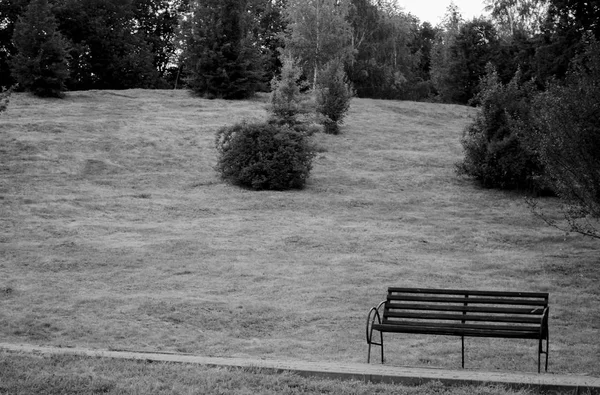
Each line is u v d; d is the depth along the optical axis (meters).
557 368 12.35
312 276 19.50
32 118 38.94
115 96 48.19
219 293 17.86
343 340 14.64
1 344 12.63
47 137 35.31
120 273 19.19
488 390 8.93
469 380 9.41
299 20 60.59
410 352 13.78
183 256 21.03
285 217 26.28
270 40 77.12
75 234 22.78
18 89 47.75
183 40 50.16
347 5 61.69
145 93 50.06
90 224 24.03
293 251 22.11
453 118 48.97
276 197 28.95
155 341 14.20
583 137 17.95
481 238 24.45
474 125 33.06
